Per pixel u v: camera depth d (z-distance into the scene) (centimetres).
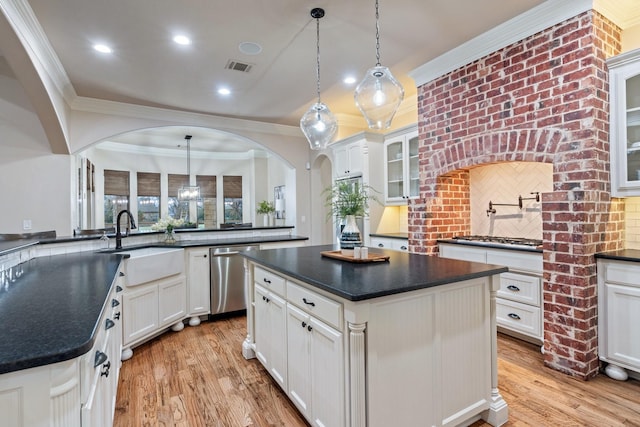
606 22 242
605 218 244
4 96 377
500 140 287
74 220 459
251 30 276
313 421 174
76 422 90
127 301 274
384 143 485
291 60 333
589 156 230
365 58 333
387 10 252
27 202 384
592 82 230
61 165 401
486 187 369
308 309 179
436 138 349
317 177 619
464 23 271
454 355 174
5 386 79
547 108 254
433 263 208
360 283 154
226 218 924
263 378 242
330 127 293
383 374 149
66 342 89
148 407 206
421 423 161
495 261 302
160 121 484
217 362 269
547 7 247
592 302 235
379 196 481
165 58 322
